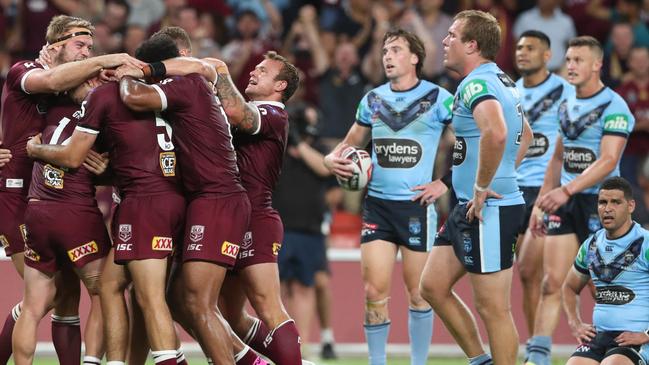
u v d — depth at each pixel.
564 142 32.41
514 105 26.02
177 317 26.44
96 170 25.16
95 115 24.12
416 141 30.22
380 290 29.97
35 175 25.42
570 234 31.86
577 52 31.81
